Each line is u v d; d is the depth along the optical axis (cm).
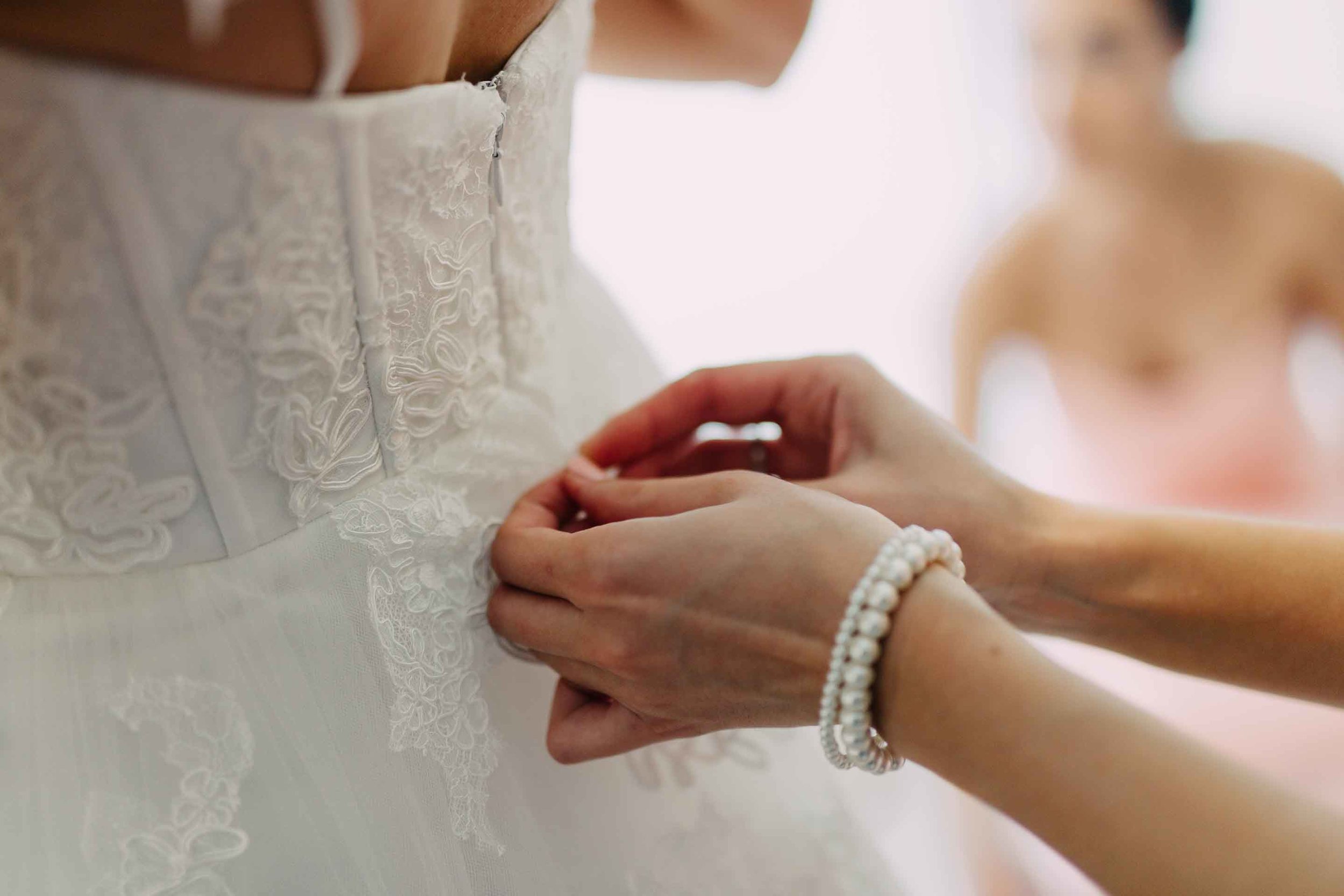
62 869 57
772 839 81
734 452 89
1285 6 250
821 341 244
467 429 71
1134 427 251
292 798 62
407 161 55
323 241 53
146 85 45
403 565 65
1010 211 244
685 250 238
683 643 63
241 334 53
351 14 47
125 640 58
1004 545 75
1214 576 73
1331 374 249
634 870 75
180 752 58
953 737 56
